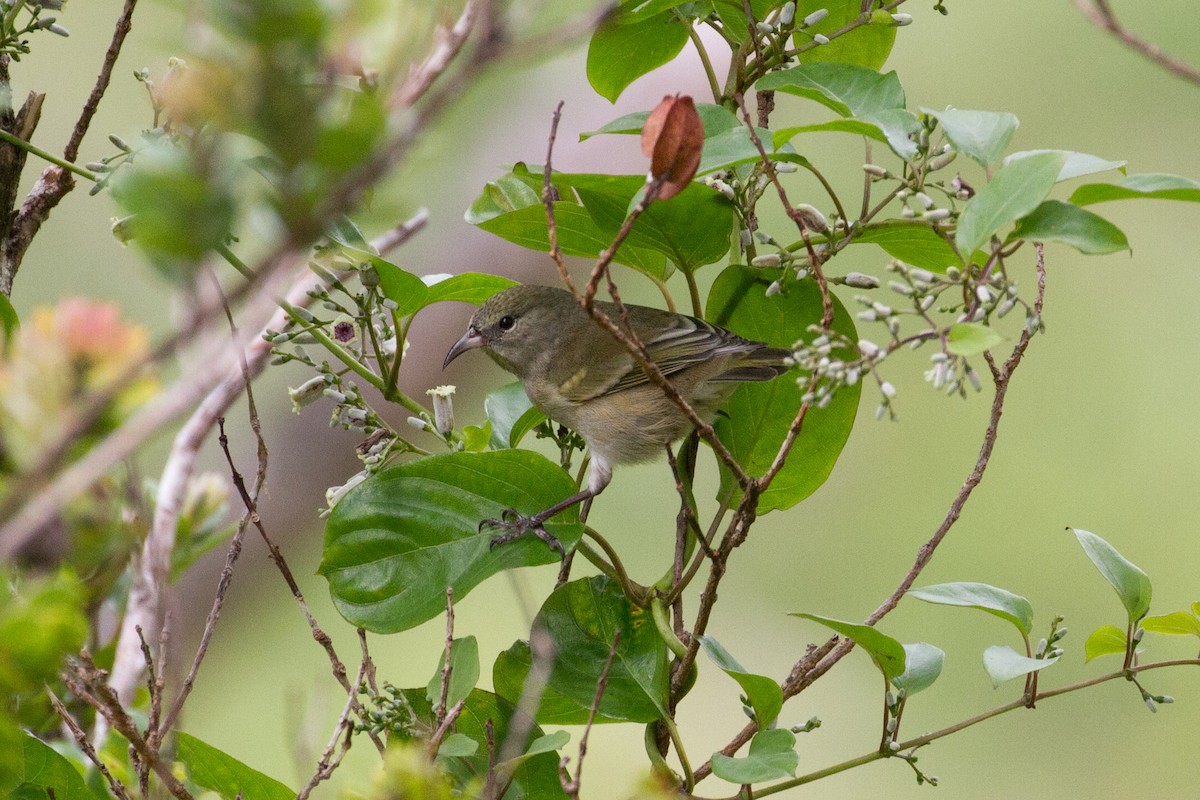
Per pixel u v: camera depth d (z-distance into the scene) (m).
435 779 4.85
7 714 4.21
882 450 14.94
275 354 6.93
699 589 14.19
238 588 13.30
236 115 2.68
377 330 7.39
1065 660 13.90
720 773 5.66
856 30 7.88
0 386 3.19
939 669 6.36
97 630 7.04
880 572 14.35
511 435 8.16
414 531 6.66
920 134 6.29
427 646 13.12
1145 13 15.21
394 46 2.96
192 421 7.48
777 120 16.78
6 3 6.66
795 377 7.22
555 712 6.72
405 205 2.99
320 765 5.37
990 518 14.62
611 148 13.91
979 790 13.36
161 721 6.37
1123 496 14.55
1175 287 15.20
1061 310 15.37
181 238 2.66
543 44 3.00
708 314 7.63
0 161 7.12
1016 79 15.41
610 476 9.39
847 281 7.18
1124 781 13.22
